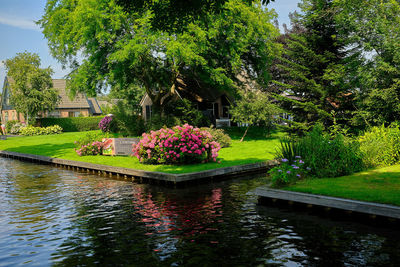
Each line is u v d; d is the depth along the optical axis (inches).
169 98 1191.6
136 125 1136.2
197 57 894.4
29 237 280.1
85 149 808.9
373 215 295.9
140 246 254.1
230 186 478.0
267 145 898.1
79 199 421.4
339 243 251.0
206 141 604.7
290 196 350.3
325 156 440.8
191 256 233.0
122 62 959.0
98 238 274.4
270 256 230.2
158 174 505.0
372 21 766.5
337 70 876.6
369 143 510.9
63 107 2018.9
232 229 289.1
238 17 928.9
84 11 856.9
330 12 889.5
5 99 2267.5
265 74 1200.2
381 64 724.0
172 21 470.3
